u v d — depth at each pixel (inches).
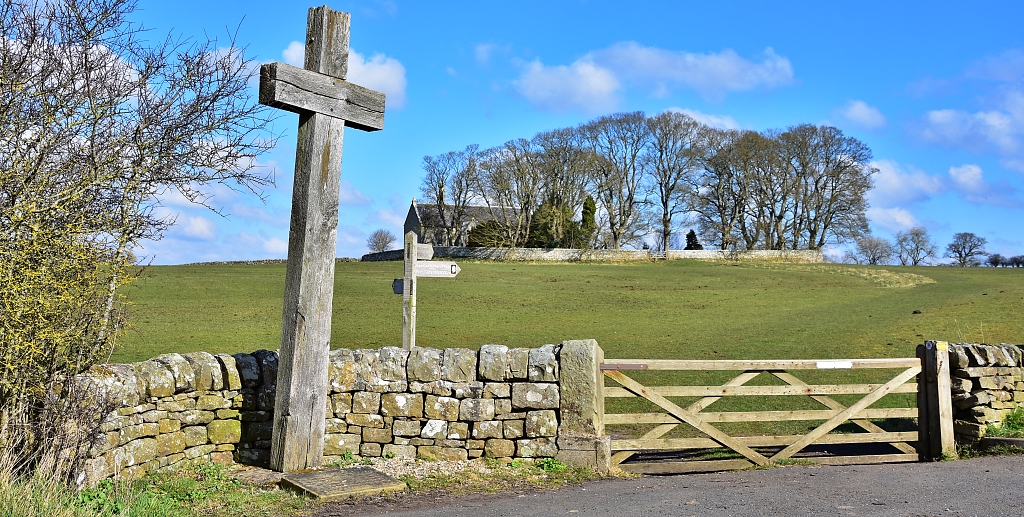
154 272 1690.5
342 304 1248.8
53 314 263.0
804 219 2674.7
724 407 533.3
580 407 339.9
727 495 284.4
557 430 341.1
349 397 346.0
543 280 1748.3
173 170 293.7
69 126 268.2
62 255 262.7
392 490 293.1
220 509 263.6
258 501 274.7
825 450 418.0
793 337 922.1
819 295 1552.7
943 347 378.9
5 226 250.8
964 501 263.7
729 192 2726.4
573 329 1046.4
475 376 345.4
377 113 340.8
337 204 327.6
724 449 413.1
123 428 285.9
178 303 1192.2
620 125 2746.1
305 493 284.8
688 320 1162.6
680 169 2714.1
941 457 370.3
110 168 280.5
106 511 239.3
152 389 299.0
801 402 545.3
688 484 312.0
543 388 342.6
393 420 344.8
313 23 324.5
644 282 1756.9
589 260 2546.8
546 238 2778.1
